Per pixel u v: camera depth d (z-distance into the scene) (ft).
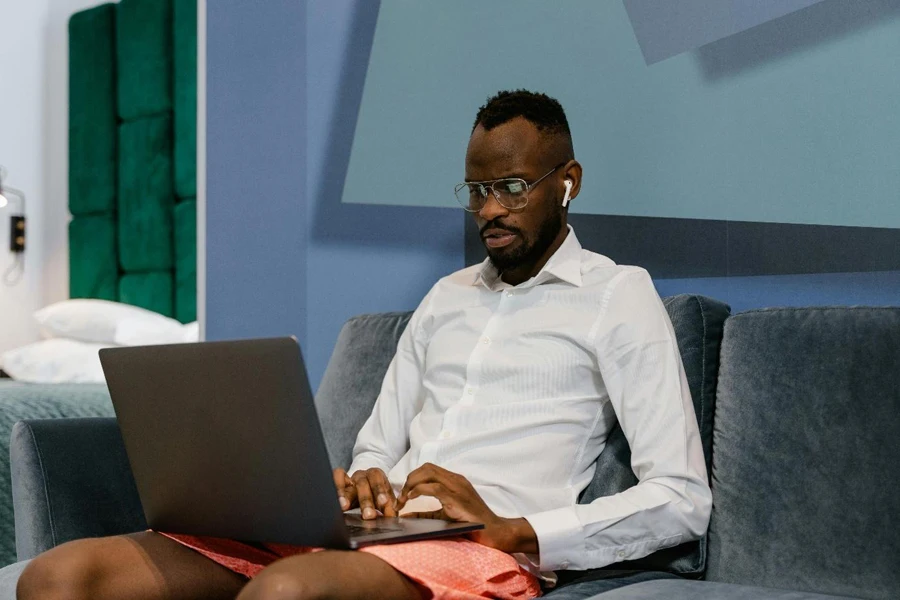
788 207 6.70
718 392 5.89
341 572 4.17
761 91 6.81
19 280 17.31
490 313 6.23
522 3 7.99
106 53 16.17
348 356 7.50
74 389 11.64
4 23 17.12
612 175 7.54
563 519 5.12
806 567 5.23
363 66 8.89
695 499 5.39
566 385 5.82
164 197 15.16
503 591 4.84
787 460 5.43
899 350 5.20
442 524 4.87
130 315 14.34
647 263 7.36
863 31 6.37
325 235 9.10
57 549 5.01
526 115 5.98
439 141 8.43
